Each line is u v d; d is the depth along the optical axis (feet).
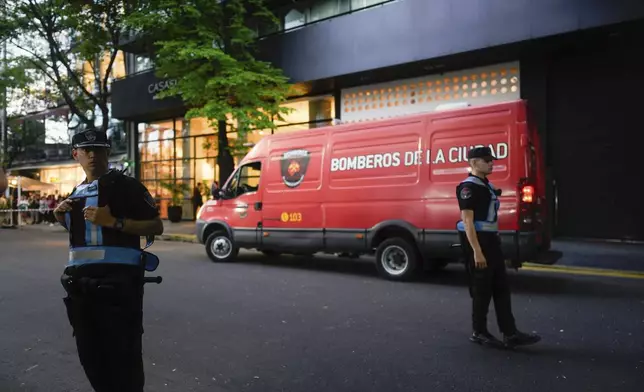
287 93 49.93
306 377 12.37
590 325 16.90
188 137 72.69
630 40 37.78
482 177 14.62
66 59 71.20
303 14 56.85
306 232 28.81
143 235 8.21
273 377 12.41
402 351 14.34
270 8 59.26
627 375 12.25
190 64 46.47
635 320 17.51
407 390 11.48
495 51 40.96
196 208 68.90
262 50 55.01
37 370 13.05
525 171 22.03
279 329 16.83
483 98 44.83
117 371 7.98
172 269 30.22
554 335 15.76
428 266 25.94
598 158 39.50
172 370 12.96
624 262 29.78
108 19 60.29
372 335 15.99
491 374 12.42
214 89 45.83
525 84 42.39
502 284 14.46
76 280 7.78
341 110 54.34
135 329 8.16
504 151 22.54
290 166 29.86
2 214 78.18
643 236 37.76
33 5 62.03
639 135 37.70
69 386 11.94
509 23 38.83
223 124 48.73
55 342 15.55
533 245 21.93
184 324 17.56
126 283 7.94
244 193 31.99
